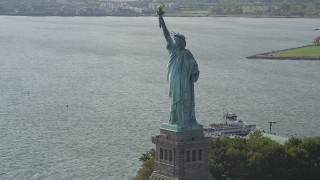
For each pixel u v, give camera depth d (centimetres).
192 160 17475
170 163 17462
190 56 17600
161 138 17650
